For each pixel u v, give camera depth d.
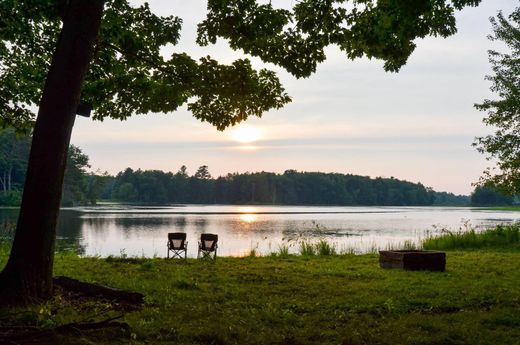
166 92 12.32
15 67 13.95
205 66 11.79
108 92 12.55
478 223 57.69
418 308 8.60
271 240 32.84
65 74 8.07
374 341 6.45
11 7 11.59
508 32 24.42
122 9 12.28
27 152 112.75
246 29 10.92
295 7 10.72
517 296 9.59
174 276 11.89
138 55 11.81
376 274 12.64
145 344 6.03
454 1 9.29
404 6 9.20
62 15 8.95
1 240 22.31
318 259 16.66
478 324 7.30
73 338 5.93
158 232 38.50
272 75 12.09
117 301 8.40
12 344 5.55
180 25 12.67
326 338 6.57
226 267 13.98
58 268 12.85
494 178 24.92
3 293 7.55
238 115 12.61
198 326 6.88
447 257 17.09
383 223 57.00
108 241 30.59
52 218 8.05
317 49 10.87
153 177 188.62
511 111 24.11
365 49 10.82
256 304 8.69
